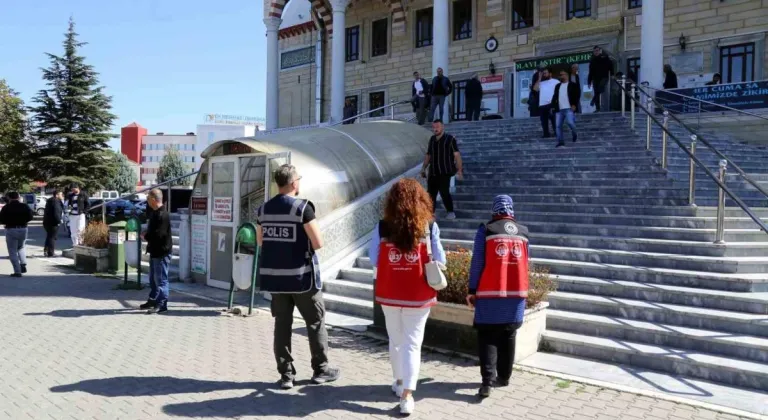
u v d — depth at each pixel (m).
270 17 27.12
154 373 5.60
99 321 7.76
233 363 5.93
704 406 4.76
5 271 12.55
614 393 5.08
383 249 4.81
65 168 33.47
